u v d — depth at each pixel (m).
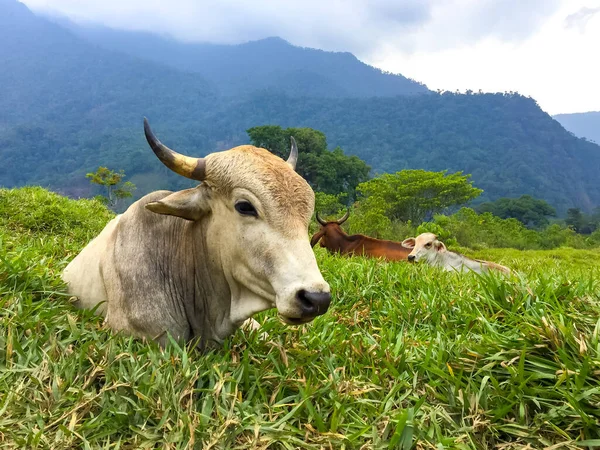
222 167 1.26
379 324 1.80
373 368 1.27
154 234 1.43
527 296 1.64
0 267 1.54
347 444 0.98
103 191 52.91
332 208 16.77
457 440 1.01
